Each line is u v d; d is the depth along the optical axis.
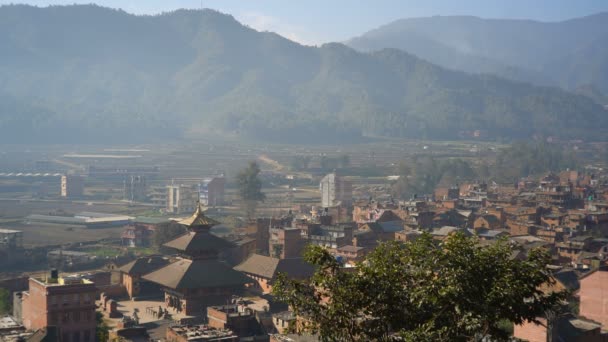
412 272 56.16
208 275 190.88
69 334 154.62
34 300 160.75
